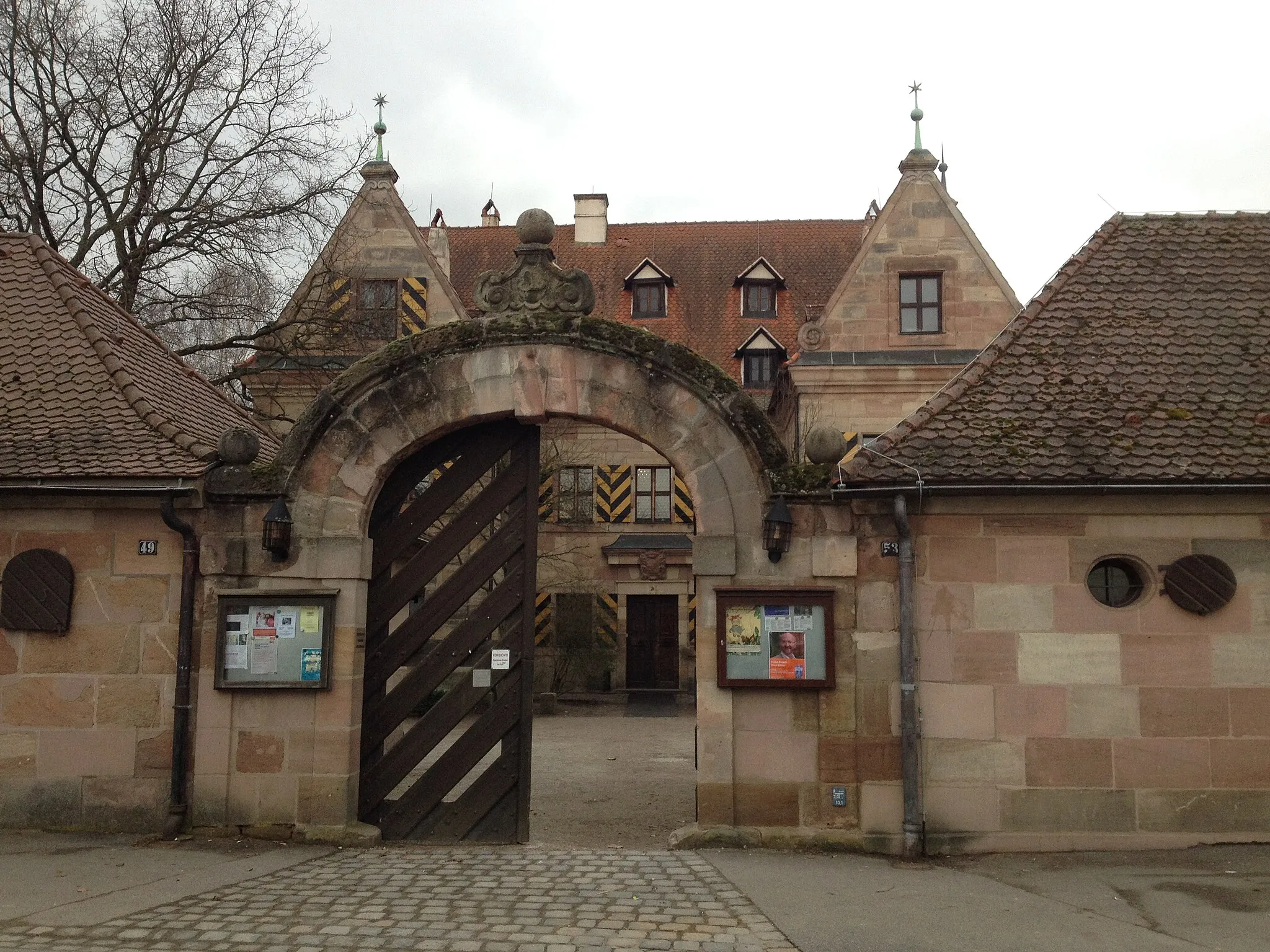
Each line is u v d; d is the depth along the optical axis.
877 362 24.88
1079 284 10.91
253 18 21.20
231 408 13.11
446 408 9.58
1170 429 9.41
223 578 9.49
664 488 32.16
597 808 12.30
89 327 10.89
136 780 9.43
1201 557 9.12
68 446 9.67
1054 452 9.23
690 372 9.41
